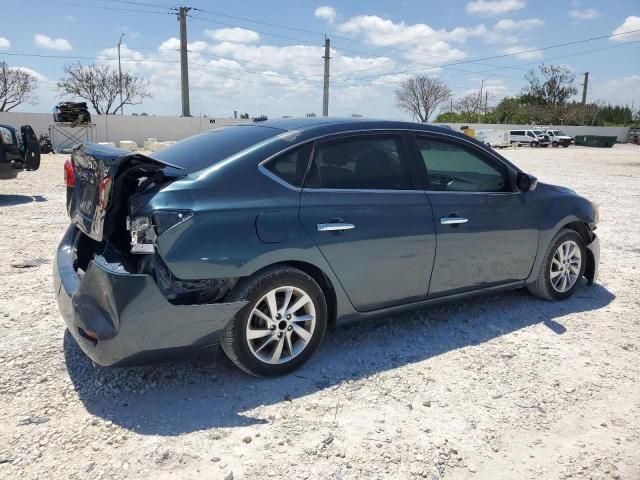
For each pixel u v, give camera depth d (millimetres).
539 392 3494
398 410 3240
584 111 77250
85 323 3109
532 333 4414
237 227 3230
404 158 4035
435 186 4156
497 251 4488
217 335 3246
